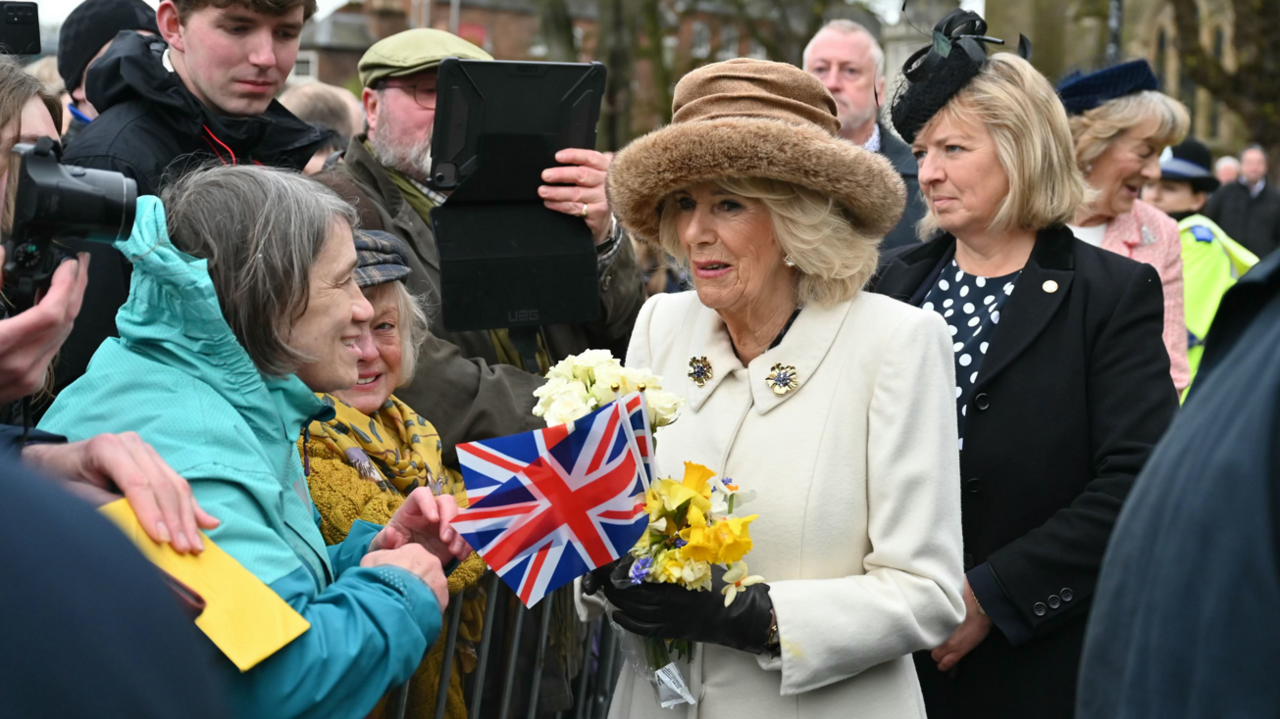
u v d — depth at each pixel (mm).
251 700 1577
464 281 2910
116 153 2865
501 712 2799
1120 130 3777
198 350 1760
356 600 1771
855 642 1991
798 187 2105
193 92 3180
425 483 2646
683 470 2211
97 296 2551
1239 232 10570
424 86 3295
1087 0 14117
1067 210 2676
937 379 2117
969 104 2676
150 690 901
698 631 1970
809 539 2092
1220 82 19484
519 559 1883
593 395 1952
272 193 1861
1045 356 2607
